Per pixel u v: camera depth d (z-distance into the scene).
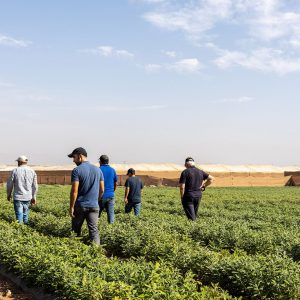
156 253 11.43
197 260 10.36
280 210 23.88
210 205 28.52
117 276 8.35
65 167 85.75
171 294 7.32
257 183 78.69
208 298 7.48
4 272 10.87
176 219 17.52
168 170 87.81
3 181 71.56
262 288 8.43
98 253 10.44
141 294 7.45
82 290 7.75
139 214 19.34
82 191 12.31
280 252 11.41
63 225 14.90
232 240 12.84
